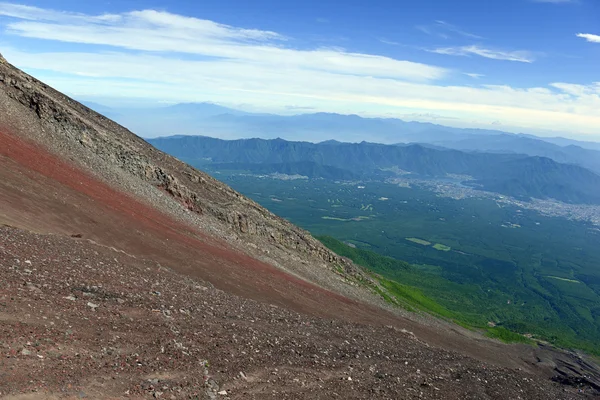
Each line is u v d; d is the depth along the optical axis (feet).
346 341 89.25
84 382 38.52
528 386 104.01
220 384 47.88
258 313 87.30
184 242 125.29
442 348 136.36
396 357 89.40
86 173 138.21
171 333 55.93
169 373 45.85
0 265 55.42
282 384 53.67
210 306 77.20
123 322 53.67
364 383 63.93
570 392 126.11
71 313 50.39
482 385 86.99
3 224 73.82
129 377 42.16
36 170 112.16
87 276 65.16
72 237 85.87
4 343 39.06
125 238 102.89
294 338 76.23
